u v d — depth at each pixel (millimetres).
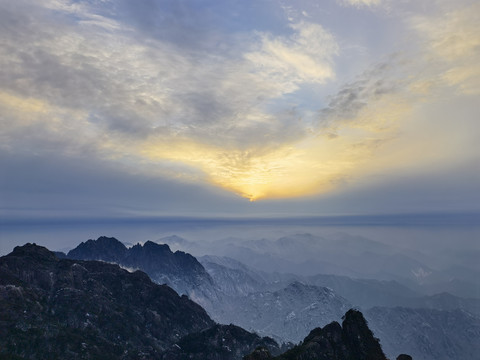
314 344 153000
